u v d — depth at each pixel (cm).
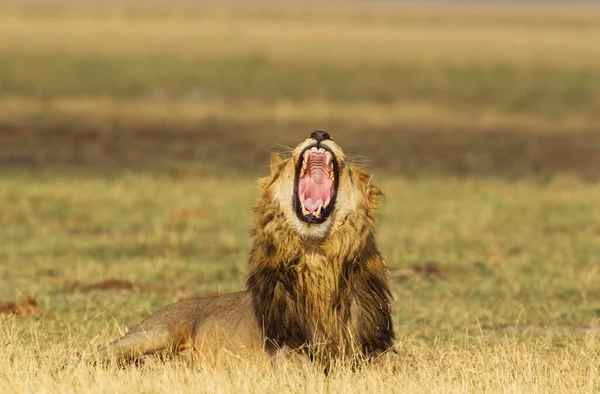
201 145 5188
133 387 1301
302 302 1386
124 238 2859
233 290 2225
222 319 1465
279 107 6831
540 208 3462
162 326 1503
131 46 11262
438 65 9856
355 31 15925
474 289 2267
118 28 14262
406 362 1472
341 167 1373
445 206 3481
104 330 1783
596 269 2464
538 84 8369
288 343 1383
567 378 1423
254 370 1352
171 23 16388
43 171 4209
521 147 5303
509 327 1912
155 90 7538
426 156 4959
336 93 7638
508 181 4206
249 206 3456
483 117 6575
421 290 2250
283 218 1376
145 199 3522
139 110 6481
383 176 4288
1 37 11638
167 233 2930
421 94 7662
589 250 2772
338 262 1379
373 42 13288
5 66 8475
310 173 1389
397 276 2397
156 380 1327
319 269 1381
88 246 2720
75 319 1911
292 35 14275
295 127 5962
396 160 4812
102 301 2086
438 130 5928
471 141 5491
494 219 3250
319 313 1388
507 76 9000
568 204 3544
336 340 1391
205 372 1350
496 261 2575
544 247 2798
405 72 9125
